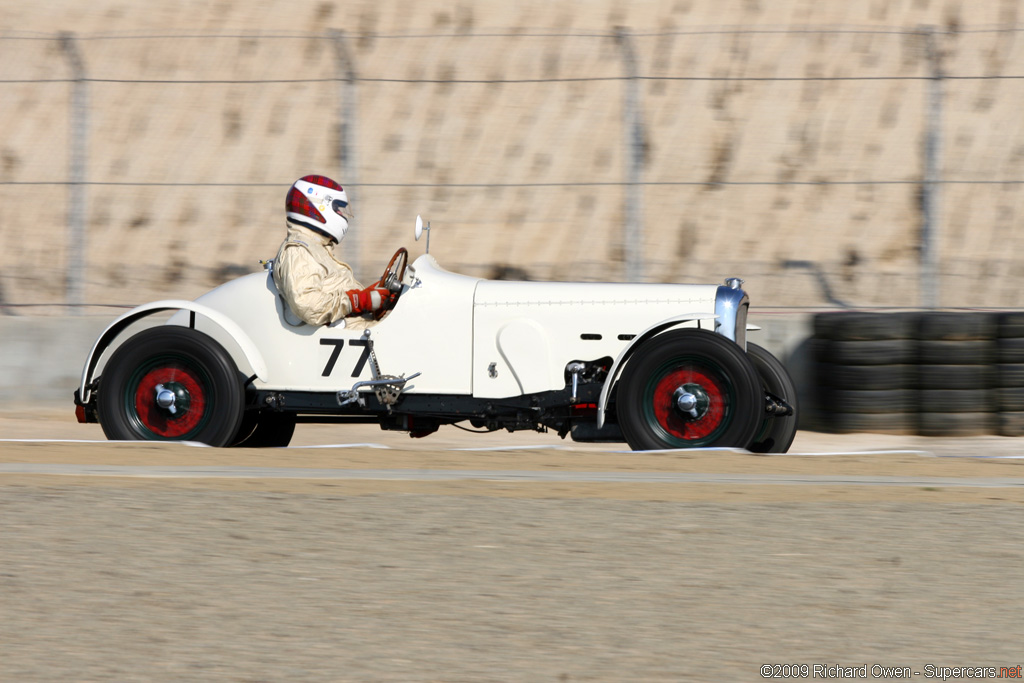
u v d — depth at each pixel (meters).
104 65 72.81
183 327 28.62
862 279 58.28
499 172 66.62
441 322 28.48
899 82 71.81
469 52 73.69
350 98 43.69
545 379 28.23
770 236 61.84
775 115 70.19
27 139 68.31
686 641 14.39
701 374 27.41
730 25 76.69
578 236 62.03
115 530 19.00
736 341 28.28
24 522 19.39
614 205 64.00
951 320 36.22
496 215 63.62
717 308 28.06
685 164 67.12
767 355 30.45
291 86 72.06
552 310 28.36
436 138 68.69
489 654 13.93
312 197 28.83
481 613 15.30
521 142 68.44
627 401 27.52
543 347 28.25
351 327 28.64
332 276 28.45
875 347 36.38
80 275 43.50
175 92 71.25
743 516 20.28
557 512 20.50
